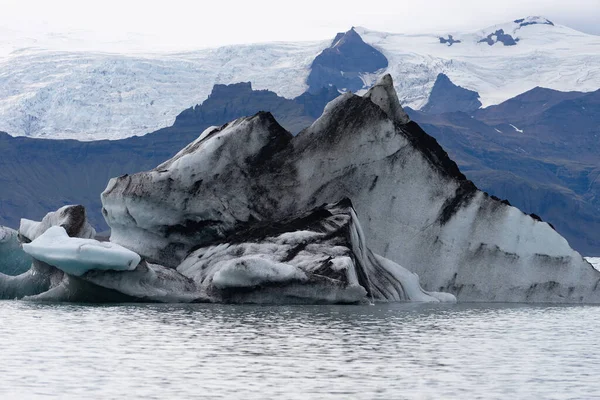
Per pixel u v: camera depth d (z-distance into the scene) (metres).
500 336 105.88
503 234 150.12
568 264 151.62
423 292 146.12
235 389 73.31
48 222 144.62
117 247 126.31
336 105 151.50
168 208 145.00
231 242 140.38
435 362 86.50
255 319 113.19
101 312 118.19
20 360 83.50
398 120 156.62
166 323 108.25
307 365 83.12
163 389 73.00
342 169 149.00
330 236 137.25
